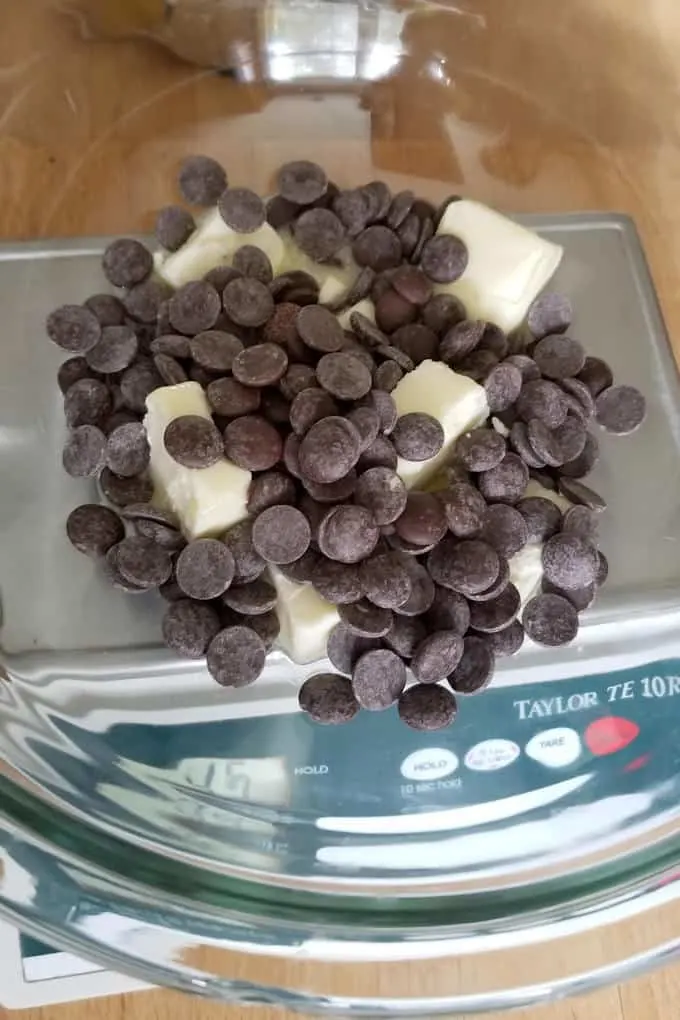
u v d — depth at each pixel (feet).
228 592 0.96
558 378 1.07
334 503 0.96
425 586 0.95
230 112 1.31
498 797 0.96
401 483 0.95
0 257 1.16
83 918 0.84
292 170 1.16
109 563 0.97
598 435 1.10
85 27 1.30
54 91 1.28
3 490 1.04
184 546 0.97
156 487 1.00
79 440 1.01
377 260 1.12
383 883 0.90
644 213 1.25
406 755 0.96
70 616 0.99
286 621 0.96
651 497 1.08
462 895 0.89
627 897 0.88
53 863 0.86
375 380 1.01
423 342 1.06
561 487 1.03
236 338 1.03
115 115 1.29
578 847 0.93
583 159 1.30
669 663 1.01
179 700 0.97
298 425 0.96
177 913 0.85
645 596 1.03
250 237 1.12
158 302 1.08
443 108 1.33
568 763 0.97
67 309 1.05
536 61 1.34
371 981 0.86
